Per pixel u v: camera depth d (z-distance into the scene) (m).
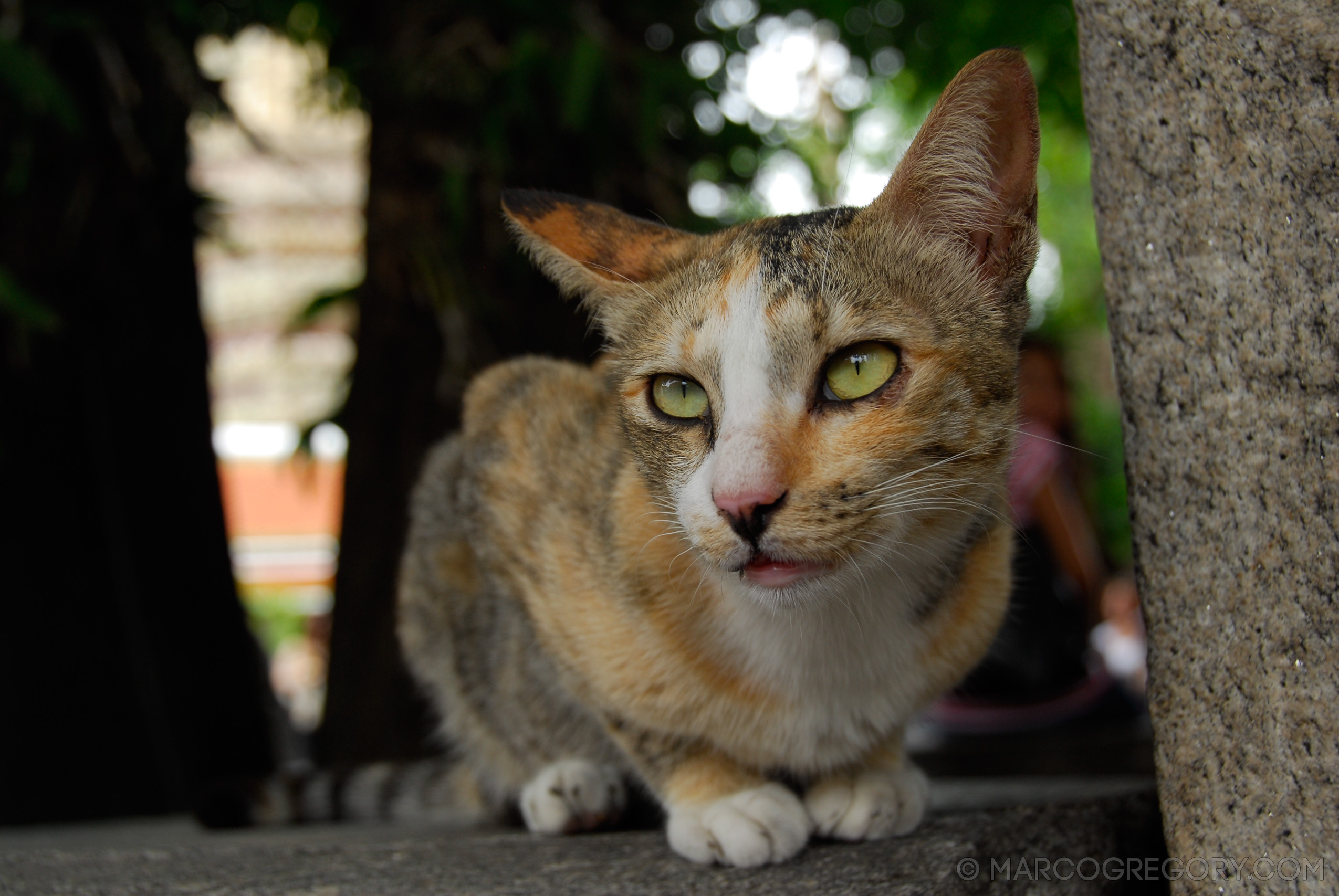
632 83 0.70
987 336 0.40
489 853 0.42
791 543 0.38
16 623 0.75
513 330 0.71
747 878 0.38
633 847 0.42
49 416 0.76
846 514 0.38
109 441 0.81
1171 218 0.37
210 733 0.83
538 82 0.69
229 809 0.56
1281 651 0.35
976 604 0.43
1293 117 0.35
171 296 0.83
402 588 0.54
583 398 0.47
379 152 0.72
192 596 0.84
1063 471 0.73
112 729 0.78
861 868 0.38
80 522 0.78
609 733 0.45
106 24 0.70
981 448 0.40
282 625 1.98
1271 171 0.35
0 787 0.74
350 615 0.73
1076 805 0.42
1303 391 0.35
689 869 0.39
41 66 0.61
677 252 0.43
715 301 0.40
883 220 0.41
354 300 0.73
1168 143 0.37
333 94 0.80
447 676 0.53
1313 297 0.35
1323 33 0.34
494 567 0.47
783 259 0.40
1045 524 0.72
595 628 0.43
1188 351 0.37
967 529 0.42
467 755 0.54
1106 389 1.73
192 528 0.84
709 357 0.40
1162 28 0.36
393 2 0.72
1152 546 0.38
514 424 0.48
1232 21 0.35
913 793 0.42
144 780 0.79
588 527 0.44
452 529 0.51
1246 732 0.36
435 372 0.72
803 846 0.40
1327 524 0.35
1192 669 0.37
